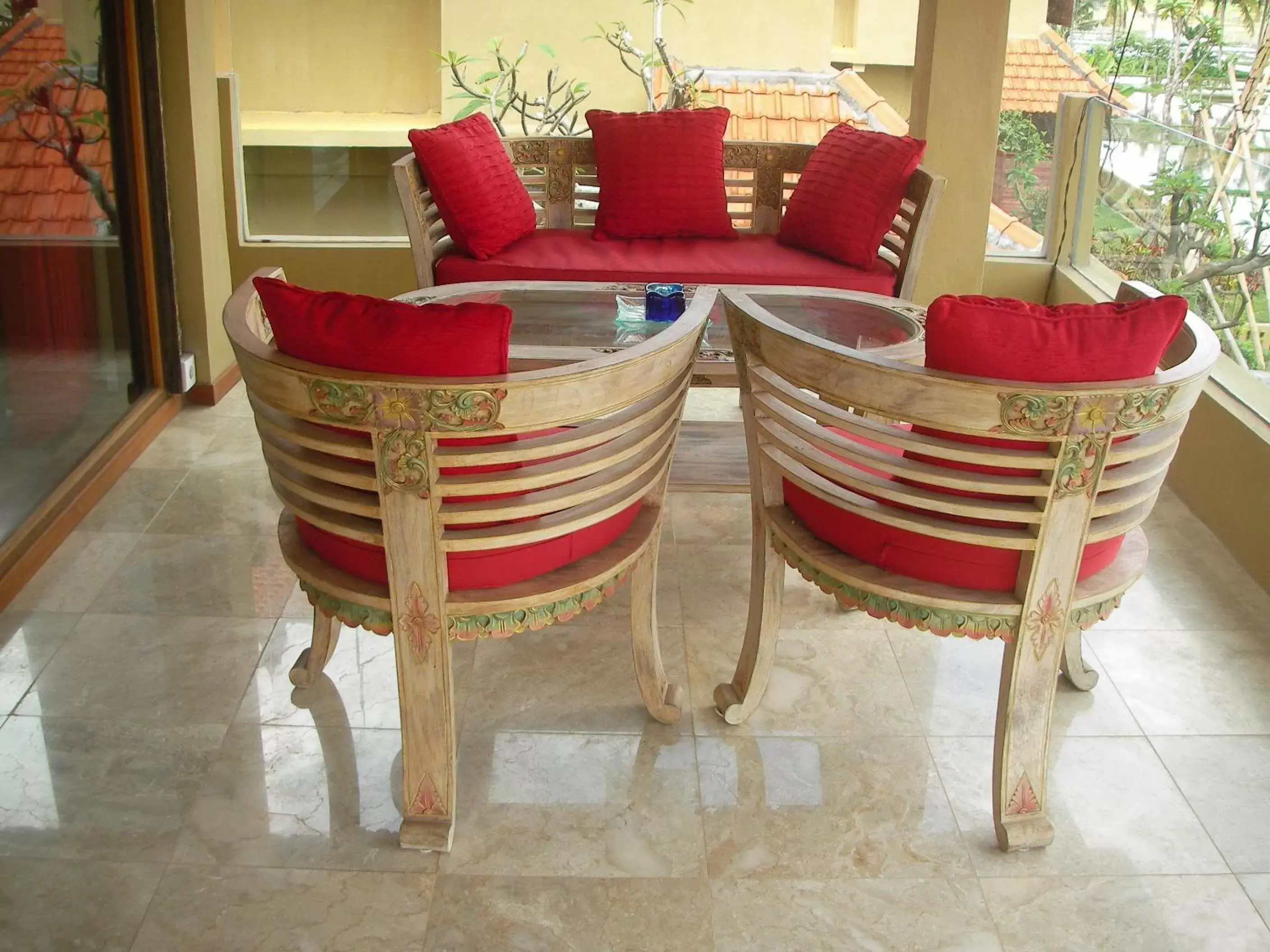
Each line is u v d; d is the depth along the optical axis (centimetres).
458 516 192
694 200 420
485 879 206
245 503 339
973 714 255
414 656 202
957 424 188
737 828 220
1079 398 182
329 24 480
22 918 195
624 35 557
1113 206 444
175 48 372
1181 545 329
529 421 186
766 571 236
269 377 187
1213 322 359
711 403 412
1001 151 480
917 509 206
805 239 409
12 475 301
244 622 281
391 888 204
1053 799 230
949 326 184
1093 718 254
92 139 345
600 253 403
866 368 192
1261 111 544
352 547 204
